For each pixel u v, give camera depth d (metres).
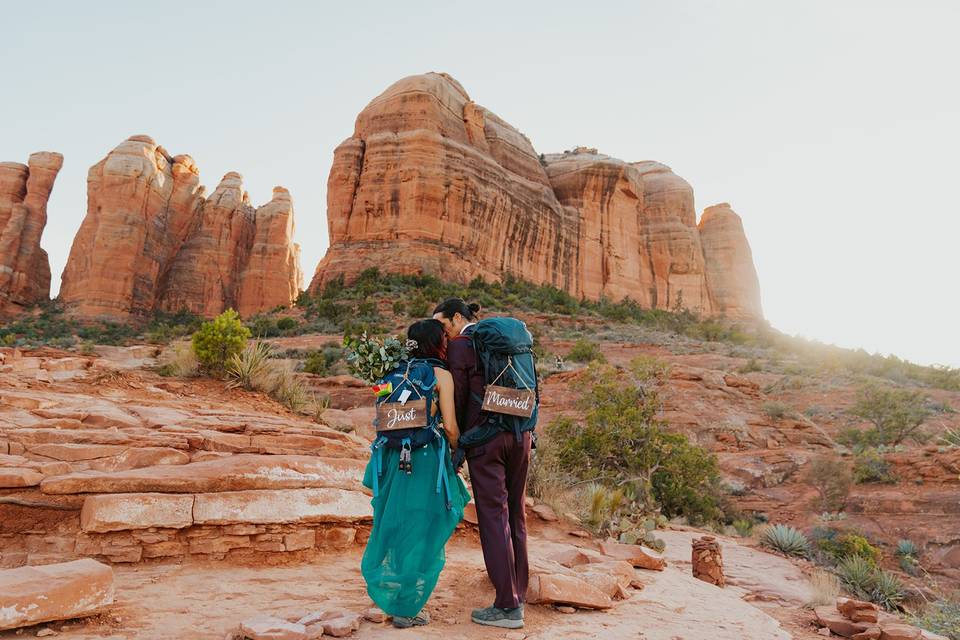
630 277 123.75
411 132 105.25
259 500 5.09
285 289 125.69
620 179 126.75
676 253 129.50
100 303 103.69
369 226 102.00
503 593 3.57
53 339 89.25
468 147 109.69
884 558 22.42
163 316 112.00
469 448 3.64
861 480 27.97
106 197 108.69
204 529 4.82
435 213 100.81
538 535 7.98
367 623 3.45
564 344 64.88
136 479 4.88
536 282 112.19
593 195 125.19
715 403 39.22
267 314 84.38
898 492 26.30
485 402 3.61
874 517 25.22
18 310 104.50
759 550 15.82
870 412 38.56
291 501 5.23
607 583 4.82
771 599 9.27
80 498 4.72
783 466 31.12
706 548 8.53
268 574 4.53
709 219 142.75
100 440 5.85
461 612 3.80
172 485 4.92
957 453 27.17
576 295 117.25
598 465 20.78
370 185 103.38
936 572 21.23
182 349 11.30
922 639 7.04
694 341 71.44
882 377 55.38
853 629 7.33
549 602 4.10
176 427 6.63
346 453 7.32
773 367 56.16
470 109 116.75
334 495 5.54
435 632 3.39
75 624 3.13
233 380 10.59
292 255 130.38
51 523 4.61
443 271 97.56
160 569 4.43
